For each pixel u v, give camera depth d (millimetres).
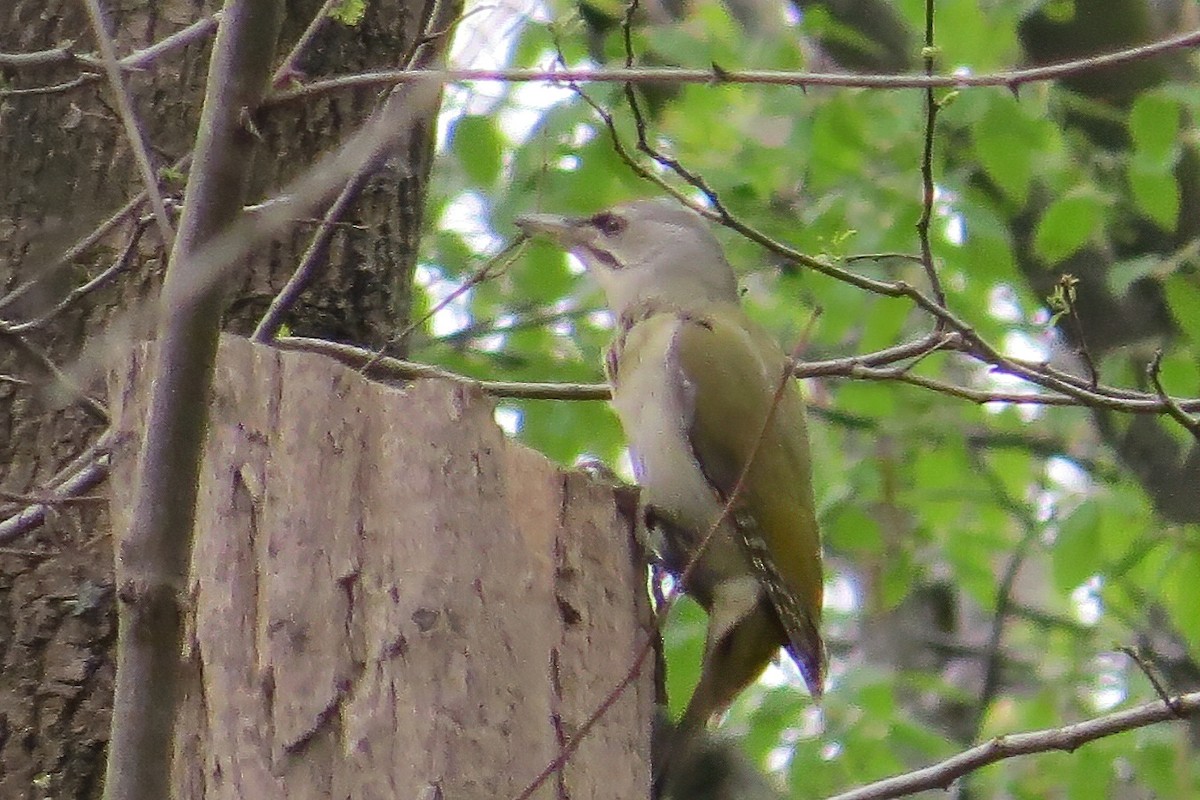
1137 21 16688
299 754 6875
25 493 8750
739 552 9891
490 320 14086
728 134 16172
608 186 13281
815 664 9750
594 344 15406
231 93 5793
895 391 17125
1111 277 14992
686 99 15312
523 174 13391
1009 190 14086
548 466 7773
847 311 14664
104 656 9078
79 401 8117
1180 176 16688
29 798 8883
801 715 15398
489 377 14547
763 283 17734
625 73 6922
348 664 7023
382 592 7133
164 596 5453
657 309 11062
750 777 14148
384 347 9430
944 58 15023
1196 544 15836
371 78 6449
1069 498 16844
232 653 6922
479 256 14320
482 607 7246
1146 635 17500
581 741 7246
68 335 9500
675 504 10078
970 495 16844
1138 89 16500
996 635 17281
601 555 7789
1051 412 17422
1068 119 16625
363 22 10555
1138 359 16344
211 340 5586
